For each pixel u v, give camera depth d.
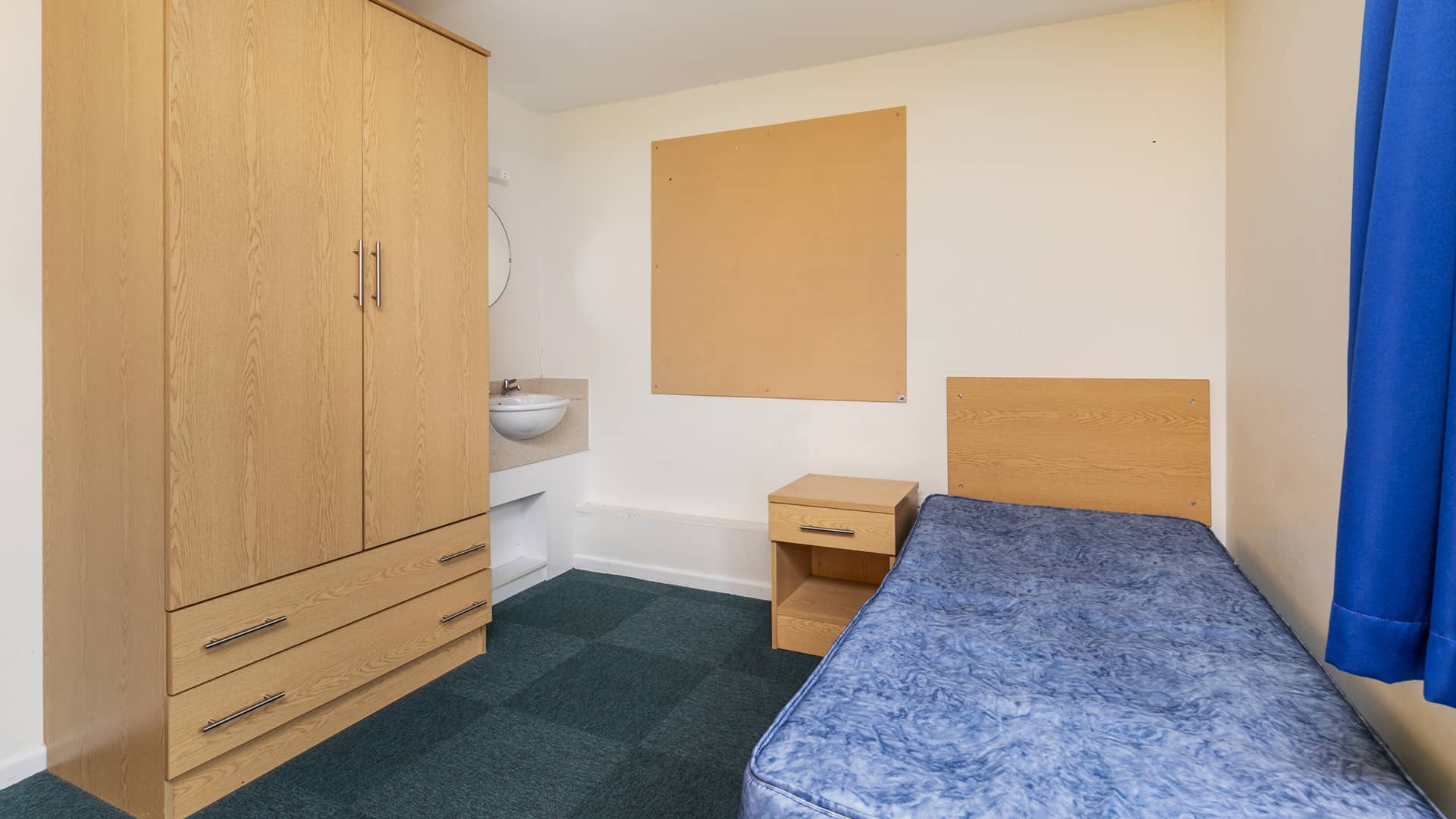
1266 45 1.94
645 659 2.46
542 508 3.30
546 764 1.82
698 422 3.29
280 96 1.77
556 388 3.56
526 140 3.49
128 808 1.65
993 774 0.94
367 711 2.06
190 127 1.58
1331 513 1.49
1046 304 2.64
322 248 1.89
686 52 2.84
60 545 1.74
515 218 3.43
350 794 1.70
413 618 2.19
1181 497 2.49
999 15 2.54
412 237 2.16
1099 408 2.58
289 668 1.82
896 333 2.88
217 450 1.65
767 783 0.94
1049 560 1.96
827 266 2.99
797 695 1.19
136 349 1.59
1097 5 2.46
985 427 2.74
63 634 1.75
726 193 3.17
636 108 3.35
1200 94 2.42
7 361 1.70
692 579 3.22
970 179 2.74
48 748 1.80
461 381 2.35
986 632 1.45
